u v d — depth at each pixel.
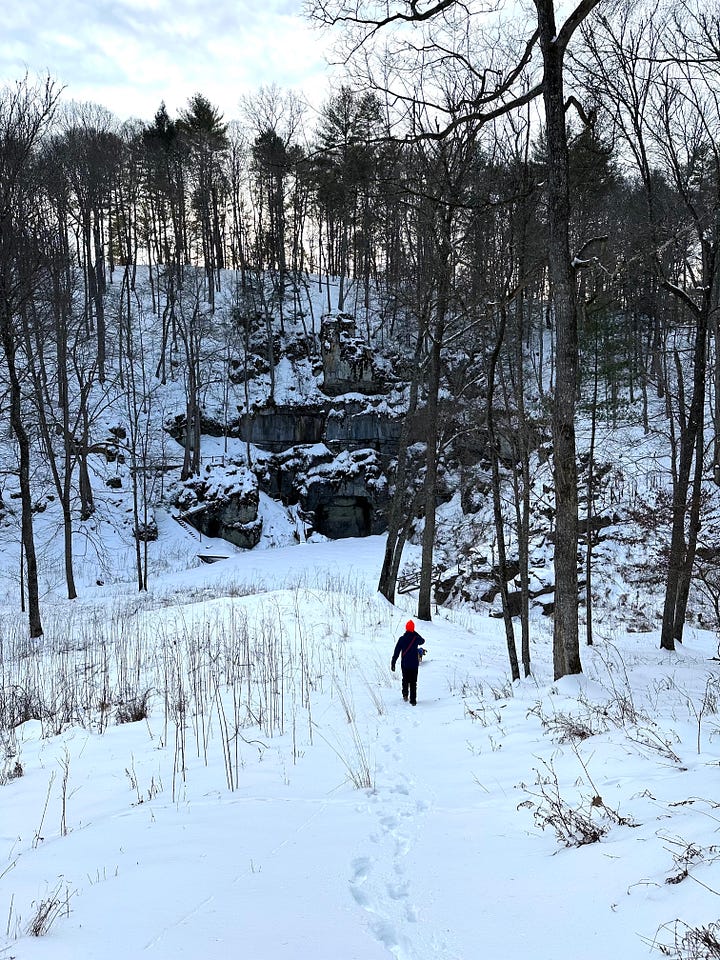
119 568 30.75
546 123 9.20
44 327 25.75
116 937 3.21
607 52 13.39
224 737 6.33
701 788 4.22
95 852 4.54
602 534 25.06
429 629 16.61
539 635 19.16
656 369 25.69
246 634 12.90
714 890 2.81
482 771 6.05
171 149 50.50
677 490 15.46
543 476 26.98
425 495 18.22
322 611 16.88
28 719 9.77
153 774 6.57
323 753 7.15
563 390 9.13
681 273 16.34
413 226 16.64
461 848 4.30
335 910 3.52
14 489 32.03
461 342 20.83
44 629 18.52
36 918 3.41
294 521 40.47
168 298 47.03
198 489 37.38
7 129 17.86
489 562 25.12
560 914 3.17
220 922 3.38
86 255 43.84
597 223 14.16
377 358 45.22
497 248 13.49
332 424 43.22
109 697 10.55
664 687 9.59
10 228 18.70
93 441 37.31
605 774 5.09
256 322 48.34
